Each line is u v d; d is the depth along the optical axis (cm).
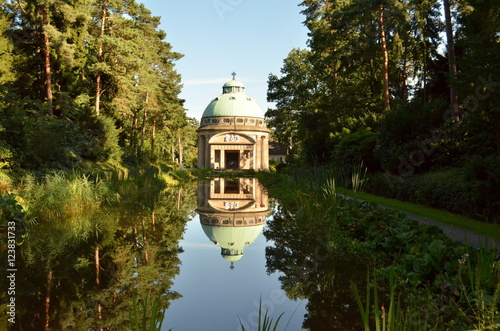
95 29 3319
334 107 2870
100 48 3195
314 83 3822
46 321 447
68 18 2448
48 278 611
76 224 1055
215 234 1015
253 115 6644
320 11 3300
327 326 440
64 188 1234
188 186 2683
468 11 1847
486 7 1107
